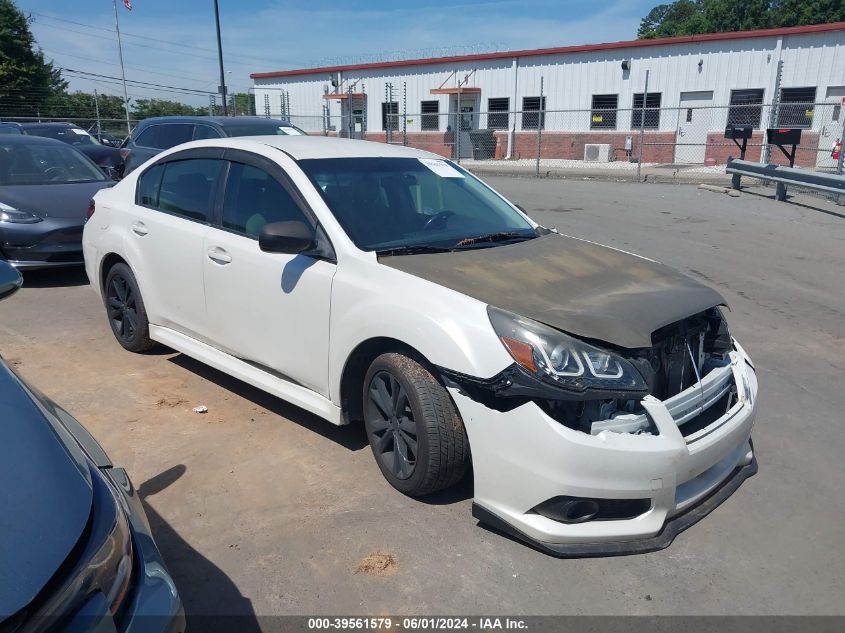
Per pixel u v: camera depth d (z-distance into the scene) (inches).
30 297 281.1
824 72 840.9
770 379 204.8
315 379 150.5
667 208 512.4
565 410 116.5
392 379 135.0
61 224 293.1
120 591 72.3
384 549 123.4
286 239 142.2
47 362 207.5
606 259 155.9
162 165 197.6
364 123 1219.2
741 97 896.3
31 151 343.0
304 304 148.7
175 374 199.6
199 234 175.6
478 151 1097.4
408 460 135.3
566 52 1003.3
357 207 154.8
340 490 141.4
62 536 70.8
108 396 184.1
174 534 127.0
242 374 169.9
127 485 90.2
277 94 1320.1
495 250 152.5
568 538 115.2
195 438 162.1
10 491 74.0
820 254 361.1
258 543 124.8
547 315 120.4
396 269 137.1
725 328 146.3
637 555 123.1
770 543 127.8
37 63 1576.0
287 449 157.5
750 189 610.5
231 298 167.2
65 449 83.7
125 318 211.0
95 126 1218.6
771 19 1738.4
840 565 122.0
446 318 123.9
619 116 984.3
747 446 143.7
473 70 1090.1
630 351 119.3
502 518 119.9
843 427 174.9
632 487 114.1
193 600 110.5
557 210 505.4
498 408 118.0
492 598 112.0
